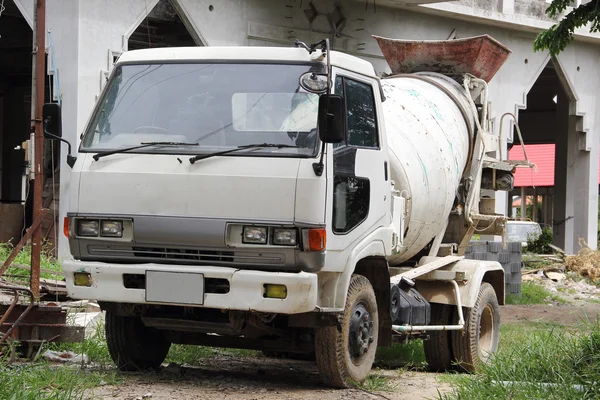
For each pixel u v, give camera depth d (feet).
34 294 31.53
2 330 30.58
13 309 30.81
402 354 38.58
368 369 30.01
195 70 27.99
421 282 36.47
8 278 38.47
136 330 30.17
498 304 39.11
